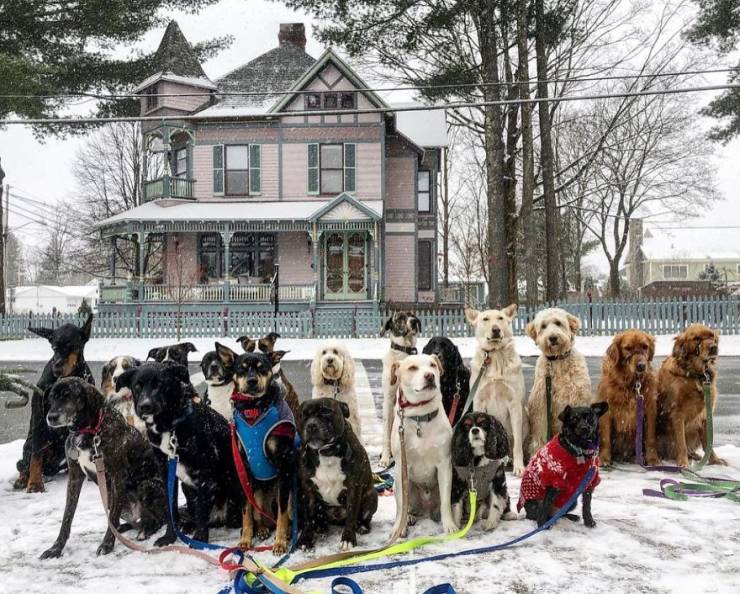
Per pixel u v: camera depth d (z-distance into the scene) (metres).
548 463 4.46
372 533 4.58
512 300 28.67
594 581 3.66
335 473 4.18
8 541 4.49
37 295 84.38
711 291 43.31
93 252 50.75
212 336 23.75
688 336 6.08
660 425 6.47
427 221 31.94
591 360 16.94
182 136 30.03
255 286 27.66
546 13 24.55
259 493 4.56
